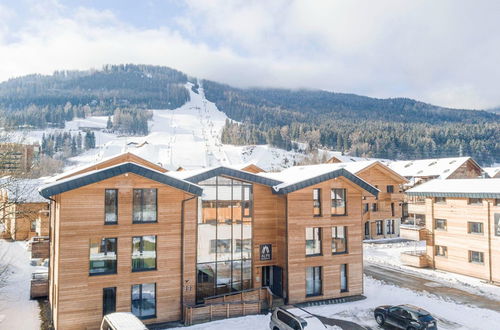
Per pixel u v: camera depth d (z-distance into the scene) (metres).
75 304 19.94
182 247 22.70
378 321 22.75
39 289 25.89
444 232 35.53
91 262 20.64
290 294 25.11
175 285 22.45
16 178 30.77
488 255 31.55
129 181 21.48
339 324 22.52
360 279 27.50
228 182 25.14
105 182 20.92
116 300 20.88
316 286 26.28
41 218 39.50
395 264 38.31
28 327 21.06
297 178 27.08
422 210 53.59
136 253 21.73
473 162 69.00
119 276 20.95
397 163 81.38
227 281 24.80
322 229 26.44
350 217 27.44
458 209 34.28
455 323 22.83
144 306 21.77
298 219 25.66
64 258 19.84
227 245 24.89
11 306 24.23
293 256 25.34
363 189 27.56
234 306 23.33
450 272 34.72
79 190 20.38
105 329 18.12
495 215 31.27
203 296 23.92
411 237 37.94
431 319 20.70
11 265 32.59
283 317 20.48
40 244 24.94
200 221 24.19
